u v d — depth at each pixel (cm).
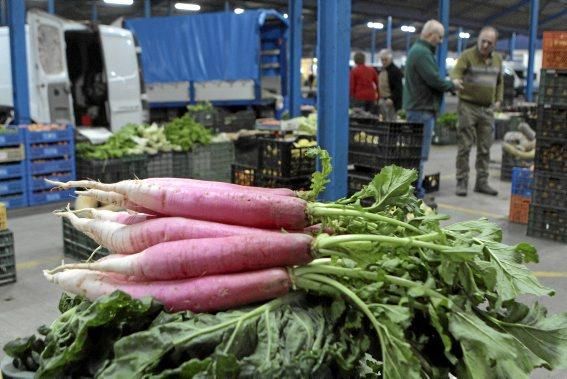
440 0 1305
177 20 1325
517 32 2891
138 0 2108
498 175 1023
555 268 507
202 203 158
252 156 941
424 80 705
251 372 131
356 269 152
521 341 157
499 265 167
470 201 777
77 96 959
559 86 571
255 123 1118
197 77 1322
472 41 3581
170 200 160
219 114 1148
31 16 816
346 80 509
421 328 155
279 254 150
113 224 170
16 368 157
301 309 151
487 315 160
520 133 961
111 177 775
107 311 141
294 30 1081
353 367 143
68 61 950
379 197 177
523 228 644
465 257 150
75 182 174
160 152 841
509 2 2408
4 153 711
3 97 881
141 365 132
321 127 513
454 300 152
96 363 143
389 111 1129
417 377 133
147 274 152
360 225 166
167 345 135
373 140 628
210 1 2180
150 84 1370
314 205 163
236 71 1278
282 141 602
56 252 550
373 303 148
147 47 1362
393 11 2298
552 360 153
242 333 142
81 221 177
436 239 157
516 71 2772
